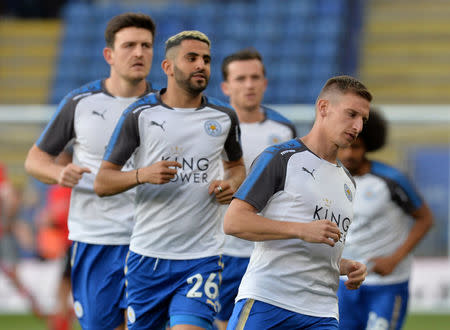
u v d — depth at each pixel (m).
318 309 13.48
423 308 39.56
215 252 16.08
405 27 67.44
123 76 18.27
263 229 12.71
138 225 16.31
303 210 13.33
